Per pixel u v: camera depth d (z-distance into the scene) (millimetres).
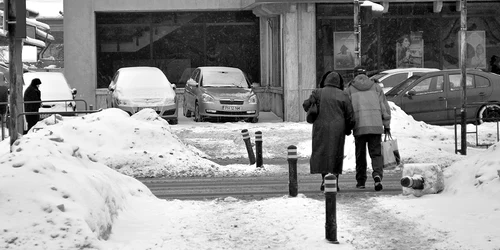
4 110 30922
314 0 36750
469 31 39031
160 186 18531
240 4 41812
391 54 38781
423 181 15016
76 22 41531
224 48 42531
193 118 38875
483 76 30703
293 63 37281
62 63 72188
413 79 31016
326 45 38000
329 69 38125
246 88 37188
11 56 16938
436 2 38406
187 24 42375
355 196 15750
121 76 36344
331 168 15977
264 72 42531
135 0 41500
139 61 42250
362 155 16797
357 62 26078
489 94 30609
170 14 42250
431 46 39031
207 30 42406
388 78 33688
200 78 37625
